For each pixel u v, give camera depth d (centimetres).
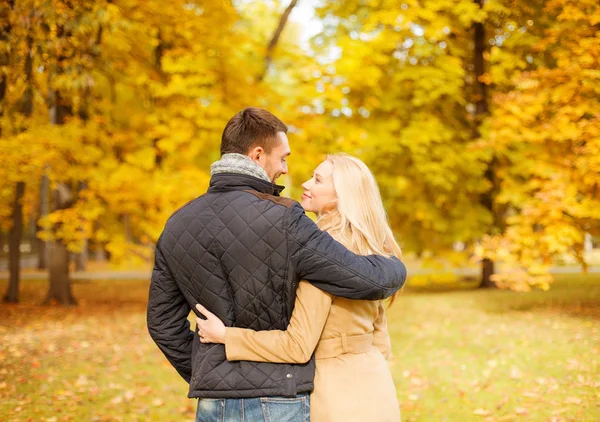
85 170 999
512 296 1240
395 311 1092
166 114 1036
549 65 1187
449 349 714
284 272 187
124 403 509
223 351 191
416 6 1204
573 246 909
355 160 224
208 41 1040
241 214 189
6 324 1004
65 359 701
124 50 1051
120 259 1095
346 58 1059
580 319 893
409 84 1345
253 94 1066
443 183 1277
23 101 1107
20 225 1356
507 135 885
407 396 512
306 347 188
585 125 800
